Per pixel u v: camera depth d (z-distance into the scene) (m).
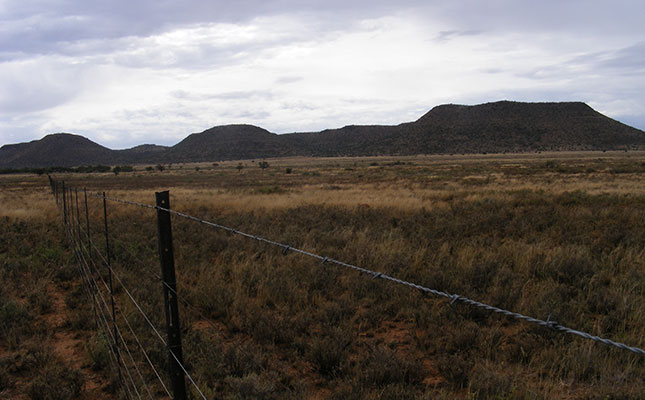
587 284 8.23
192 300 7.96
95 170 164.62
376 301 8.05
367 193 32.25
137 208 24.92
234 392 4.65
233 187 49.34
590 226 14.29
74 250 11.70
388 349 5.72
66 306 8.45
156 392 5.00
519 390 4.61
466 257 10.08
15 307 7.72
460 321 6.75
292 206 24.06
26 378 5.73
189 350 5.87
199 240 13.65
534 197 24.61
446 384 5.11
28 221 20.23
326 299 8.29
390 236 12.38
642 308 6.69
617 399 4.44
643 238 11.72
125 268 10.45
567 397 4.63
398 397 4.62
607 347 5.53
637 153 182.00
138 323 6.89
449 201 25.31
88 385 5.53
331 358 5.55
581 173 55.88
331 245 12.30
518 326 6.79
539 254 10.16
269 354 5.84
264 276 9.02
